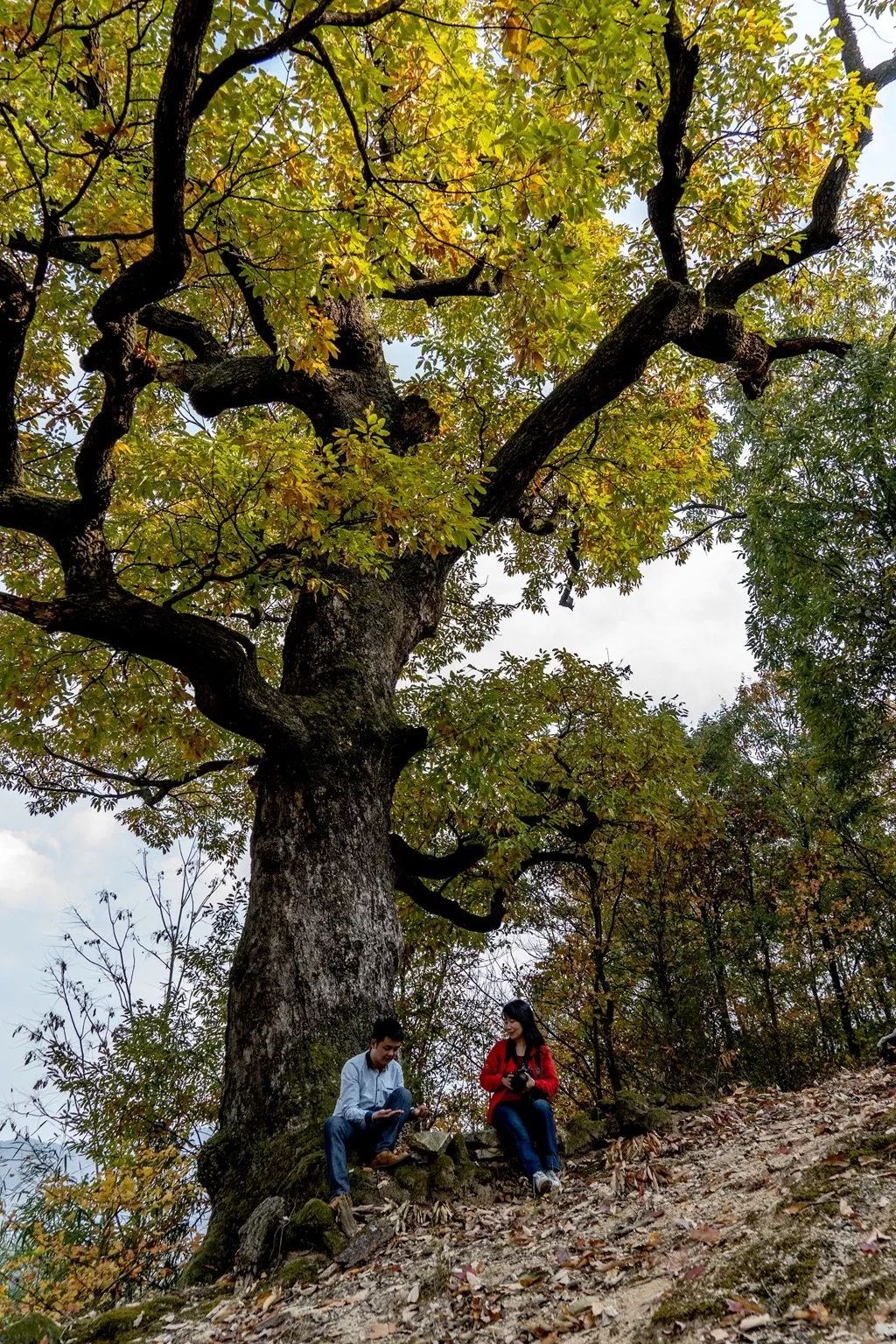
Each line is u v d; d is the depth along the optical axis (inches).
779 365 663.1
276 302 254.4
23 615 240.5
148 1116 455.5
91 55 234.5
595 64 184.1
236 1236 203.3
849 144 349.4
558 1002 541.3
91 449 234.7
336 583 323.9
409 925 482.0
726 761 673.0
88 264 312.0
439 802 421.4
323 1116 224.7
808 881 572.7
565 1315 111.7
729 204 375.9
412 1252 168.7
